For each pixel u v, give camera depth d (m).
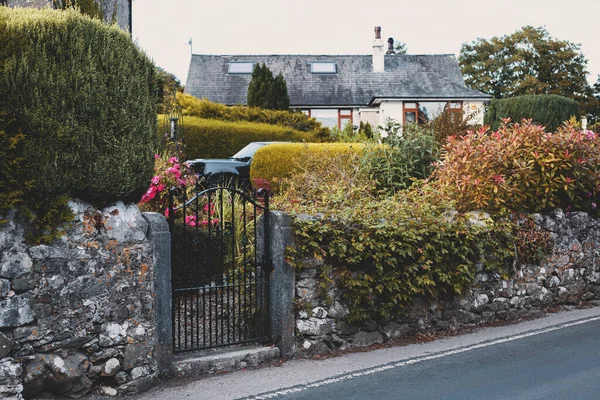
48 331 5.11
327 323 6.93
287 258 6.64
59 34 5.23
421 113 32.69
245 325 6.83
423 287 7.58
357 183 10.95
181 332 7.18
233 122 23.42
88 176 5.28
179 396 5.45
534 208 9.55
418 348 7.07
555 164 9.52
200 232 8.12
